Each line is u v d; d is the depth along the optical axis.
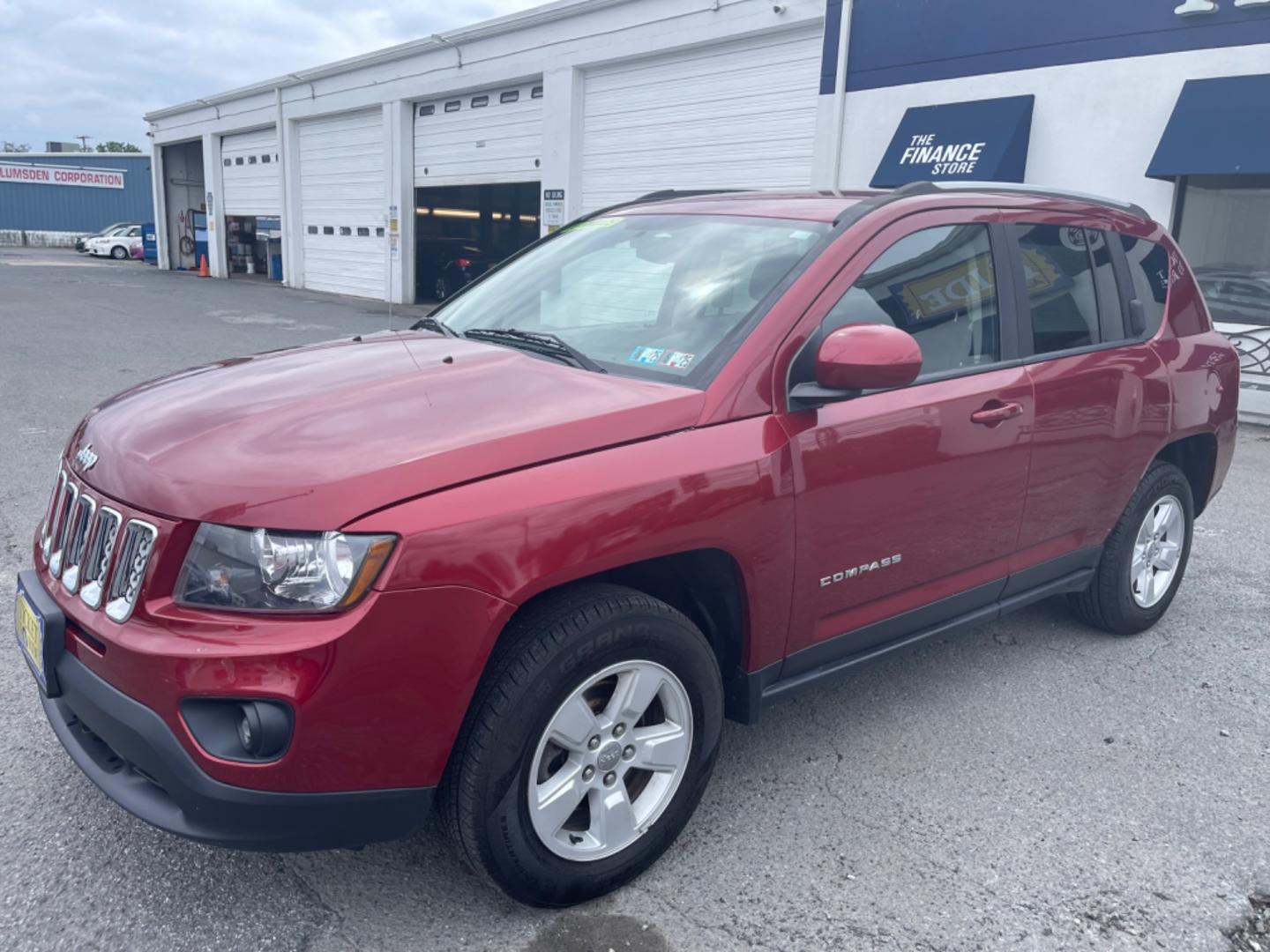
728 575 2.84
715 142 17.20
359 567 2.19
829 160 15.12
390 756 2.27
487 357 3.01
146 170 55.44
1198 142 10.88
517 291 3.72
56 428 8.16
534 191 25.55
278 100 29.33
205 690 2.16
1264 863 2.97
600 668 2.52
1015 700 3.97
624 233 3.76
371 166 26.05
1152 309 4.35
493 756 2.37
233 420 2.58
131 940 2.48
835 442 2.96
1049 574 3.97
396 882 2.74
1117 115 11.97
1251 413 11.51
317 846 2.30
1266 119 10.54
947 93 13.61
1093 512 4.05
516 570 2.32
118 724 2.28
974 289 3.52
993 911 2.71
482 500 2.32
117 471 2.50
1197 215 11.62
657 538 2.54
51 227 53.84
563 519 2.40
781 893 2.75
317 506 2.22
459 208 25.88
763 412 2.84
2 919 2.52
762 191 3.99
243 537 2.22
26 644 2.73
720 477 2.67
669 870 2.83
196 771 2.19
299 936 2.52
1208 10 11.02
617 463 2.53
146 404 2.84
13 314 17.69
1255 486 7.84
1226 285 11.57
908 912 2.69
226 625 2.19
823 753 3.51
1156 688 4.11
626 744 2.66
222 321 18.33
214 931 2.52
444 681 2.28
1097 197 4.30
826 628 3.13
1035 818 3.16
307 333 16.56
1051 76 12.52
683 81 17.61
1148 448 4.21
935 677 4.16
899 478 3.14
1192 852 3.01
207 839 2.23
